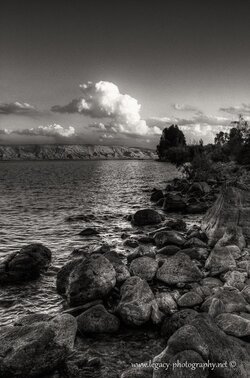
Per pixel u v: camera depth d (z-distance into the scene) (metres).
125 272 15.63
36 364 9.33
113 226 31.30
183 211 38.78
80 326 11.77
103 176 108.44
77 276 14.28
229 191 24.23
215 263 16.67
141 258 16.97
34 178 101.62
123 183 80.19
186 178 75.12
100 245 23.22
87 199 51.28
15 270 17.12
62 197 53.91
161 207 42.72
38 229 30.20
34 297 15.38
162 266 16.38
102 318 11.94
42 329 10.04
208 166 67.50
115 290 14.54
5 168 190.25
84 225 31.81
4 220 34.59
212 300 12.22
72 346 10.29
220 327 10.59
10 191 63.34
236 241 20.53
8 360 9.17
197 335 9.15
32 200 50.44
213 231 22.92
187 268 15.98
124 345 11.12
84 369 9.89
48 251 19.70
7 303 14.80
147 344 11.16
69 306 14.20
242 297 12.66
